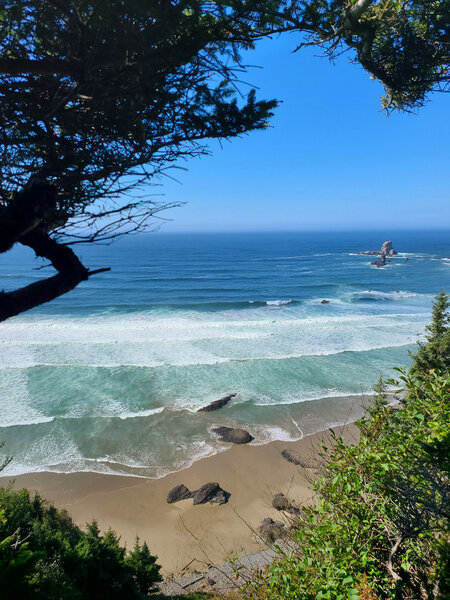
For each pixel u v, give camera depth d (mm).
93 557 11469
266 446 23375
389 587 3699
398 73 4008
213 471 21391
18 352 35531
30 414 25453
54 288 2236
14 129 2344
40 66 2117
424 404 4066
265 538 16828
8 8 1913
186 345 38562
